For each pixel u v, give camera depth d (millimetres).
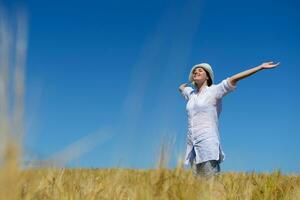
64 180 3789
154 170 3059
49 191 3268
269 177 5379
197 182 3621
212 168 6094
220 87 6141
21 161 1781
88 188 3713
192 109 6316
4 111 1628
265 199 4816
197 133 6184
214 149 6074
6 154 1710
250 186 4992
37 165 2029
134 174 3529
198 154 6141
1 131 1662
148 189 3061
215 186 4164
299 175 6352
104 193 3588
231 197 4406
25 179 2018
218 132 6305
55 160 2059
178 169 3182
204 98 6215
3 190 1781
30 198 2320
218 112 6383
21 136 1692
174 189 3135
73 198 3432
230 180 5254
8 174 1759
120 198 3553
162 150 2900
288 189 5125
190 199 3236
